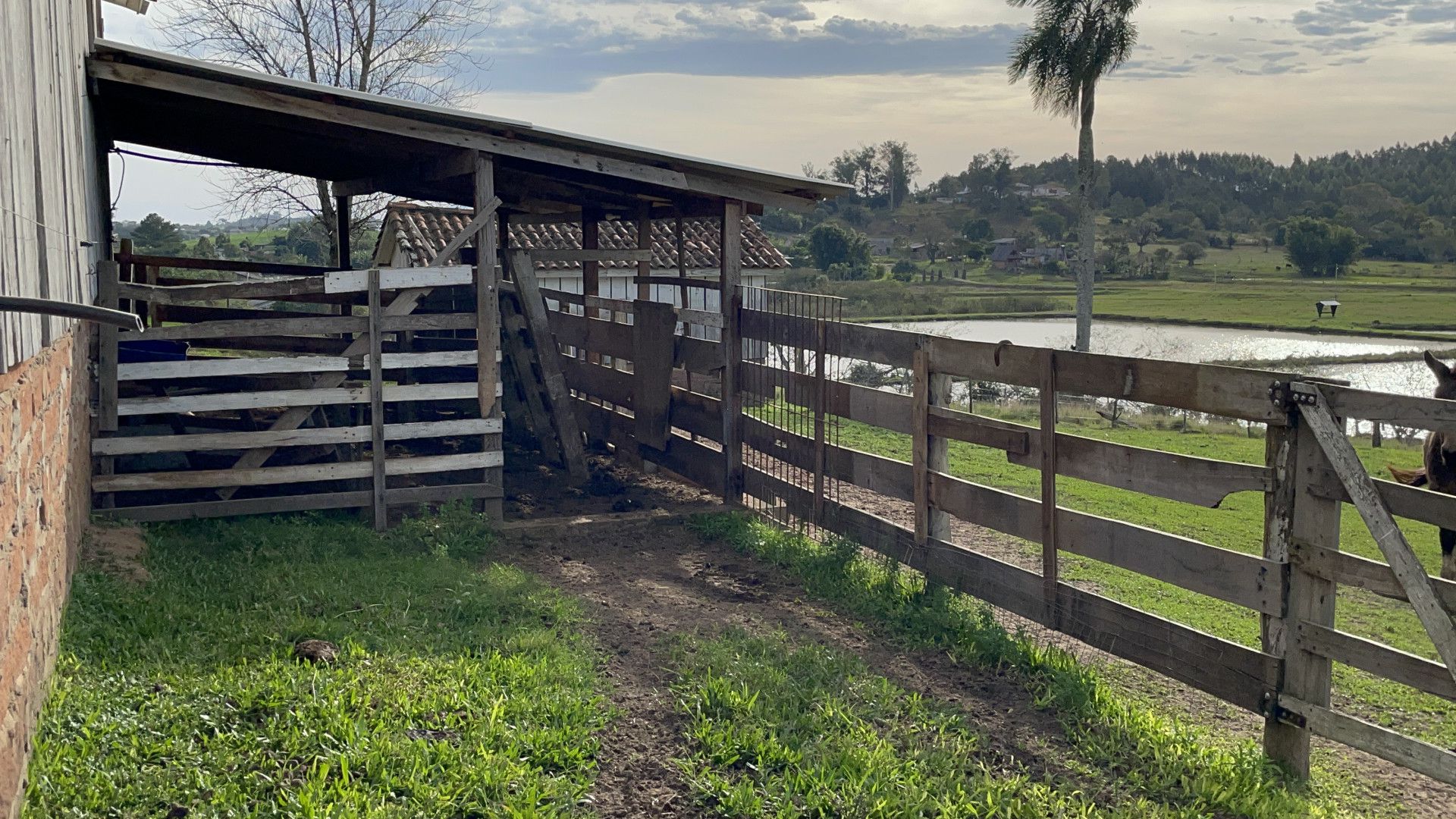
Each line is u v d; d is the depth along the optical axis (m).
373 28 24.83
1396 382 31.16
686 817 4.75
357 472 9.66
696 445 11.97
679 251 12.89
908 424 8.53
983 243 125.81
